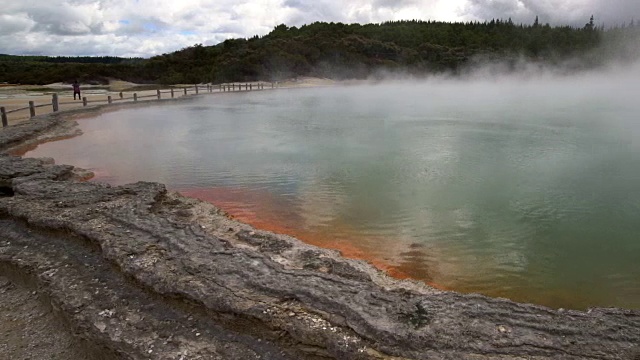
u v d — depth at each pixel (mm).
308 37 69375
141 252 4578
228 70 56750
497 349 3195
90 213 5684
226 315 3658
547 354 3156
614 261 5879
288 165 11227
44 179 7785
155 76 58844
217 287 3908
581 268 5680
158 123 19688
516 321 3512
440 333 3330
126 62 63406
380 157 12195
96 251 4973
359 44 69625
